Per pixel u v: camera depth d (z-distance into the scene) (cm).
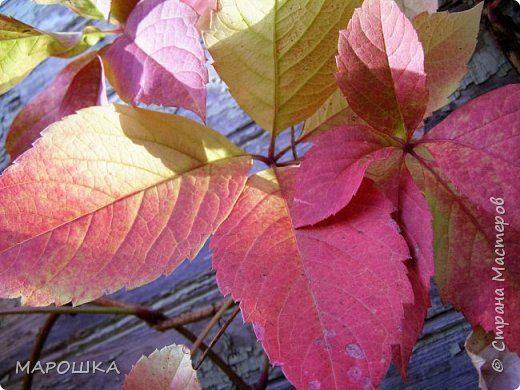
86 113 18
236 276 16
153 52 19
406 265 17
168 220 18
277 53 19
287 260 16
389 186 18
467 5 28
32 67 24
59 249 16
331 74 20
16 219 16
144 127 19
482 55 28
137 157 18
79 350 38
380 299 15
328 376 14
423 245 17
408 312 17
